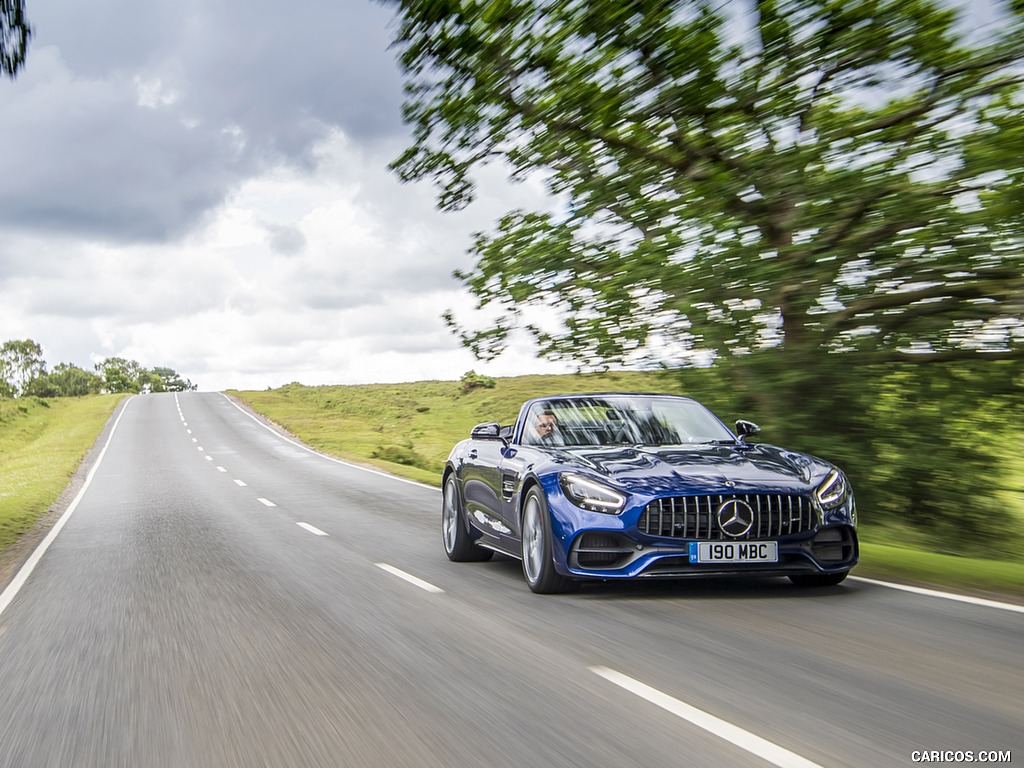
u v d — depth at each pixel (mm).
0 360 173750
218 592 7344
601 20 10109
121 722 3994
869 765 3084
